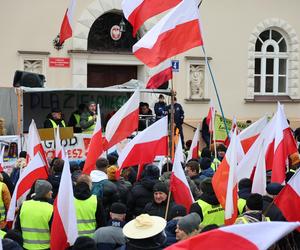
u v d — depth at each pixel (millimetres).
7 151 15586
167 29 11258
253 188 9906
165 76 14172
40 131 15867
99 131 11742
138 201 10078
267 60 28062
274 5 27547
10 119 17312
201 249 4516
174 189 9266
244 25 27172
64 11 24531
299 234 7301
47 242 8633
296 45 28031
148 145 10961
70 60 24750
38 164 10219
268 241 4355
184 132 26125
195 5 11281
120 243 7473
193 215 6809
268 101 27625
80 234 8773
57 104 20766
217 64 26844
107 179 10688
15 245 6582
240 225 4457
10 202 10391
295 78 28109
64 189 7949
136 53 11531
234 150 8133
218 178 8523
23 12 24109
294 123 28000
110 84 26484
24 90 17328
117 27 25766
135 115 12102
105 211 10258
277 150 10656
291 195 7684
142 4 12875
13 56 24047
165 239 6590
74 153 16422
